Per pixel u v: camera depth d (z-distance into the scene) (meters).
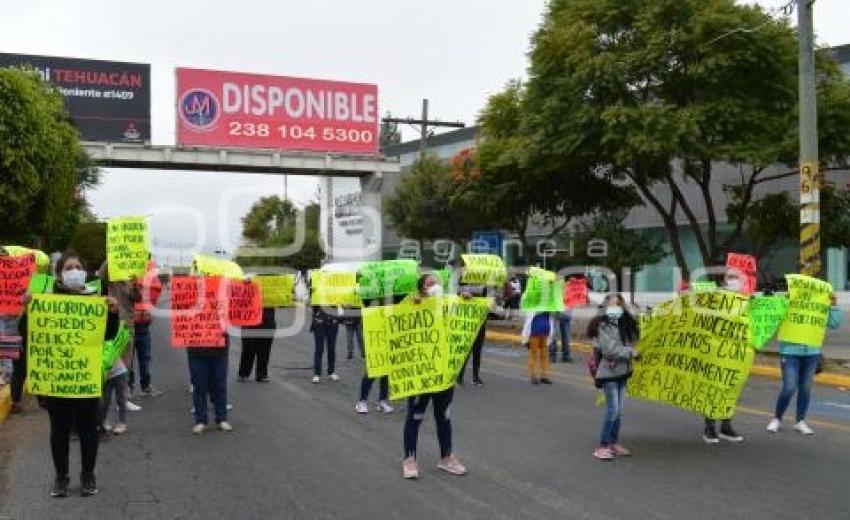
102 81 40.94
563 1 21.06
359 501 7.12
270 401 12.50
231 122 40.91
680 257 22.16
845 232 20.30
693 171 22.09
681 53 18.92
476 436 9.83
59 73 40.31
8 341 11.27
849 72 27.50
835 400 12.79
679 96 19.61
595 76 18.92
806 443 9.41
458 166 27.94
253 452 9.03
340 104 42.88
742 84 19.23
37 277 11.23
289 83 41.91
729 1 18.92
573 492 7.36
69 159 19.69
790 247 27.31
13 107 15.46
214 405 10.28
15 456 8.89
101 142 39.56
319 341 14.52
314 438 9.75
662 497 7.19
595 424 10.59
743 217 21.56
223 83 40.81
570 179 25.45
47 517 6.73
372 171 43.38
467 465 8.38
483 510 6.84
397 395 7.82
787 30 19.08
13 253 13.30
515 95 24.20
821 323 9.92
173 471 8.21
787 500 7.09
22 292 10.91
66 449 7.34
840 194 20.66
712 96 18.83
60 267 7.66
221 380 10.21
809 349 9.91
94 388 7.27
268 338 14.60
